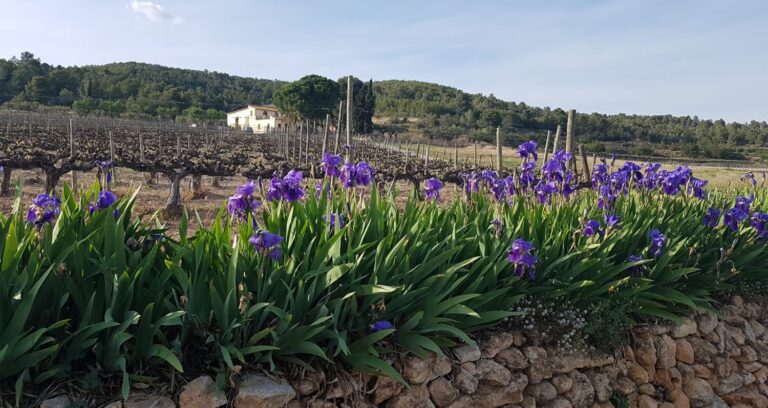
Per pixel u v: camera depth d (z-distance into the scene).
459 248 3.75
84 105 80.56
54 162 12.59
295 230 3.72
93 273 2.90
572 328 4.23
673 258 5.08
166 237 3.51
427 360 3.46
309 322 3.22
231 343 2.95
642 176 6.54
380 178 5.43
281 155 31.33
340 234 3.49
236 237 3.45
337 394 3.13
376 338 3.15
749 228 5.71
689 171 6.61
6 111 63.41
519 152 5.52
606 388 4.30
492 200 5.86
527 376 3.92
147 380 2.71
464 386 3.56
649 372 4.64
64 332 2.77
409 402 3.34
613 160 6.96
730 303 5.65
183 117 85.06
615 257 4.92
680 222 5.61
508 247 4.16
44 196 3.19
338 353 3.22
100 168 12.53
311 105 87.44
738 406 5.16
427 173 17.19
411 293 3.49
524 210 5.11
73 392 2.61
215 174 12.75
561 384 4.02
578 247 4.55
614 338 4.45
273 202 4.16
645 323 4.79
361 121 74.00
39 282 2.56
